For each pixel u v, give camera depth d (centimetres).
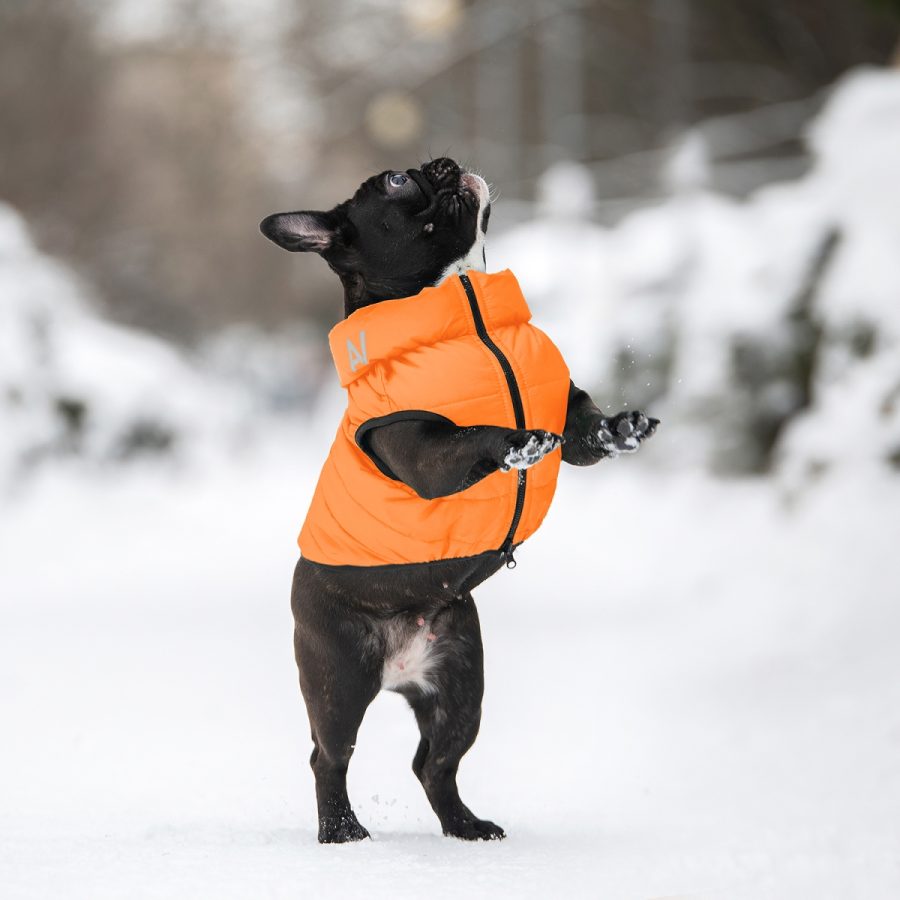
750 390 2105
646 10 4566
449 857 590
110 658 1216
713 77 4319
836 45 3956
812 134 1770
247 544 2075
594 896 526
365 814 718
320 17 5766
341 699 641
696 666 1063
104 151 4338
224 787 769
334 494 636
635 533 1920
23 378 2447
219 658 1210
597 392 2423
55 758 847
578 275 2809
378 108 5378
